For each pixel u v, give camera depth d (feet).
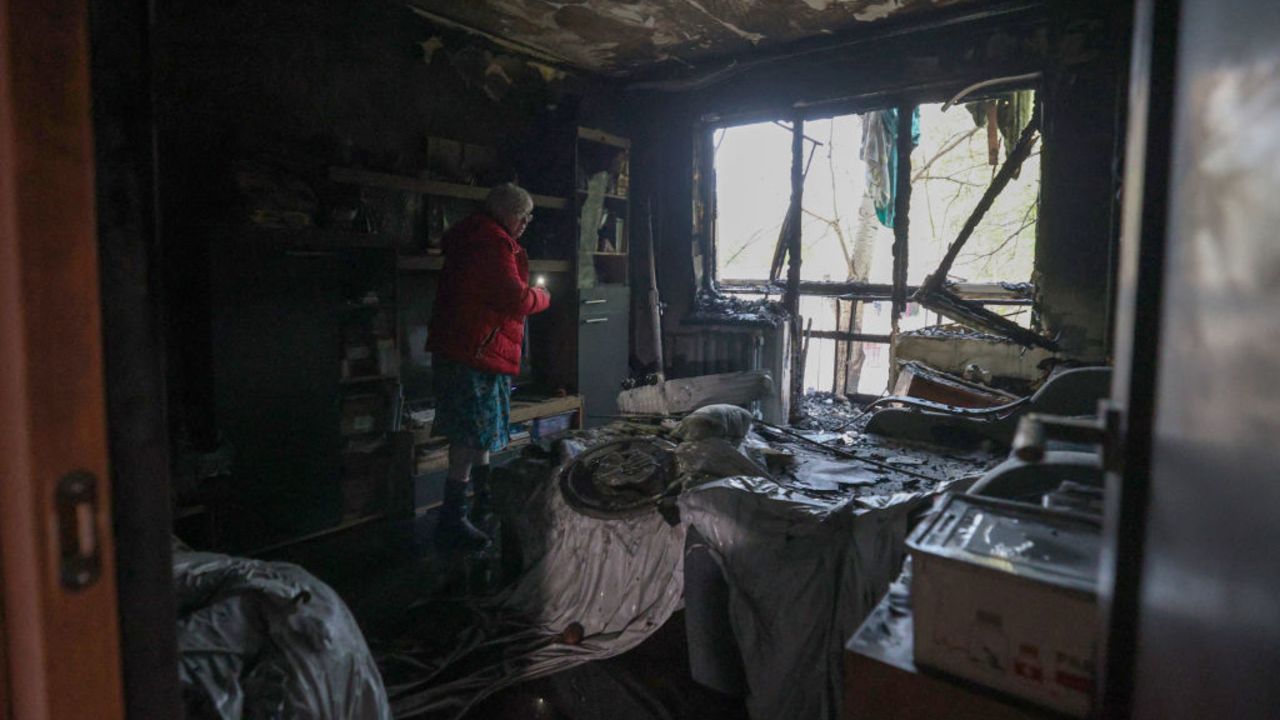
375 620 7.14
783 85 14.06
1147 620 1.56
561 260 13.15
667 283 15.88
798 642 5.28
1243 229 1.03
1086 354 11.27
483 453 9.31
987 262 23.70
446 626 6.91
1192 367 1.29
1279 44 0.90
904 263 13.34
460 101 12.49
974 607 3.03
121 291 1.77
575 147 13.20
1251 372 0.96
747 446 7.61
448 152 12.21
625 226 15.05
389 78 11.37
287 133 10.05
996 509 3.61
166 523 1.93
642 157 15.84
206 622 3.96
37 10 1.57
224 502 8.36
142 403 1.84
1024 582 2.88
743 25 12.21
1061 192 11.27
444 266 8.96
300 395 9.06
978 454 7.98
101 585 1.78
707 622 5.86
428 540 9.47
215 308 8.20
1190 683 1.21
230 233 8.23
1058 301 11.47
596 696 5.86
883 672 3.26
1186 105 1.45
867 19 11.98
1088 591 2.75
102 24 1.68
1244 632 0.96
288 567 4.71
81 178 1.67
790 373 14.71
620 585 6.61
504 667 6.17
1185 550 1.27
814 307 17.56
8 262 1.58
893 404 10.14
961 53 12.03
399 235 11.39
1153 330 1.65
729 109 14.79
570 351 13.53
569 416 13.20
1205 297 1.22
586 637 6.55
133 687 1.87
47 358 1.63
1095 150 10.91
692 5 11.35
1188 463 1.28
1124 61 10.17
